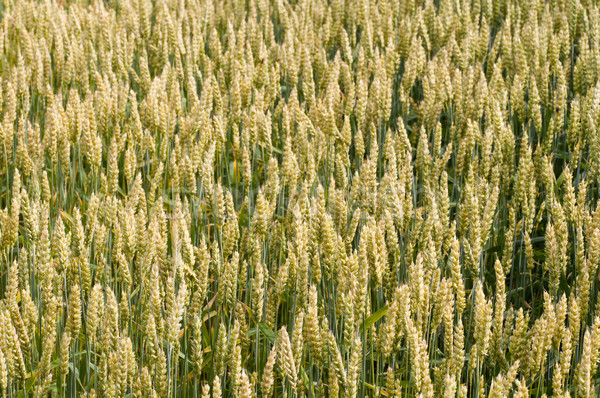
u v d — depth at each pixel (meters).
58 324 3.01
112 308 2.56
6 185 4.59
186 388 3.02
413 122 5.88
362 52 5.34
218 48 5.79
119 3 7.61
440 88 4.89
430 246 2.87
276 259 3.69
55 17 6.74
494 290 3.77
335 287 3.18
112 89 5.19
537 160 4.11
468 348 3.21
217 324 3.19
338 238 2.84
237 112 4.77
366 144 4.90
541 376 2.80
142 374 2.49
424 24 6.15
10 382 2.65
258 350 3.22
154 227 2.96
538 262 4.08
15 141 4.93
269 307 3.02
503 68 6.05
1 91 5.29
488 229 3.14
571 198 3.42
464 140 4.21
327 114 4.24
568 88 5.70
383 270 2.94
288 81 5.91
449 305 2.68
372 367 2.99
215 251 2.99
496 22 6.80
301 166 4.09
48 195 3.71
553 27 6.17
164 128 4.48
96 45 6.52
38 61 5.34
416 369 2.50
